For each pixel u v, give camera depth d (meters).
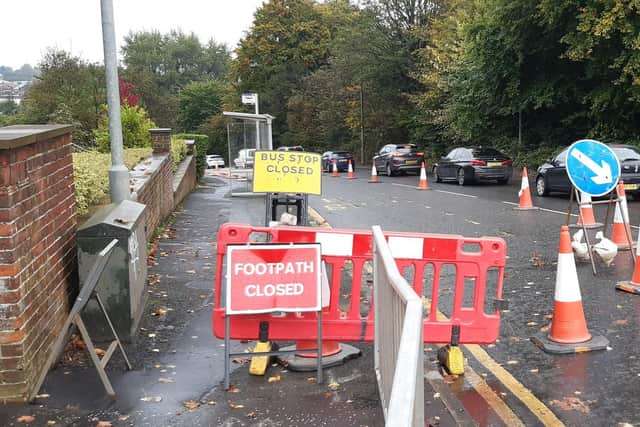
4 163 4.16
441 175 26.53
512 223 13.34
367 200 19.41
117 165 8.95
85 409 4.42
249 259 4.93
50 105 47.38
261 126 19.00
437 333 5.27
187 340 5.94
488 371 5.25
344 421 4.22
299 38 72.50
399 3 47.47
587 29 20.94
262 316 5.22
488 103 29.38
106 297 5.71
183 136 30.92
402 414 1.87
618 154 16.75
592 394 4.71
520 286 7.98
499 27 26.12
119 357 5.46
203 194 21.56
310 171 7.68
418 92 45.03
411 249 5.28
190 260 9.50
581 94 26.08
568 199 17.84
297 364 5.19
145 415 4.34
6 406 4.43
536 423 4.27
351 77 54.97
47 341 5.00
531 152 30.05
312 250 5.00
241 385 4.90
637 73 20.98
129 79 68.94
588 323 6.36
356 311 5.32
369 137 53.44
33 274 4.67
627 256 9.41
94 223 5.73
